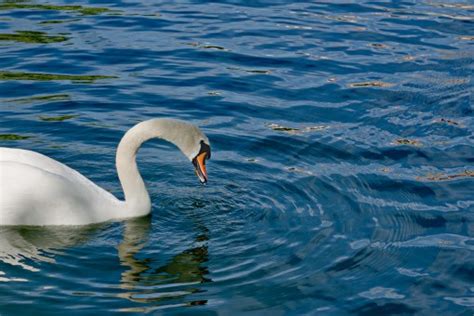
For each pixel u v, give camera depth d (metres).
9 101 16.81
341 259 12.06
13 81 17.70
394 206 13.70
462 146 15.88
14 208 12.56
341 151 15.58
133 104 17.06
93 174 14.52
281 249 12.30
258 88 18.06
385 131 16.45
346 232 12.83
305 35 21.02
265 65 19.19
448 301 11.22
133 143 13.02
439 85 18.48
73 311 10.66
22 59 18.81
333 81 18.52
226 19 21.88
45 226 12.77
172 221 13.16
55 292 11.08
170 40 20.33
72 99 17.08
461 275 11.81
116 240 12.55
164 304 10.89
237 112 16.98
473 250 12.44
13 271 11.55
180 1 23.11
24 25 20.77
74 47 19.59
